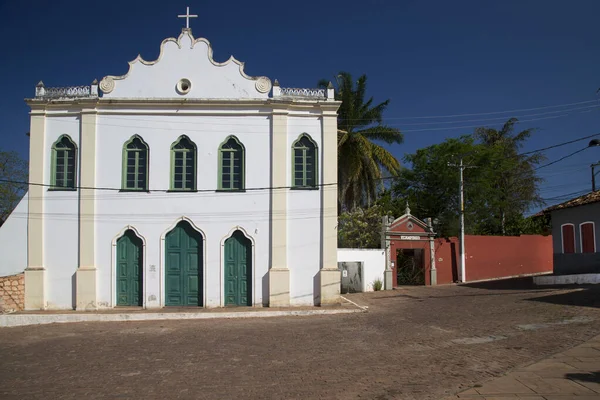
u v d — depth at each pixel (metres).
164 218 18.25
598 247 22.58
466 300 19.72
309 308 17.50
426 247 29.08
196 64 18.77
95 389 8.01
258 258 18.23
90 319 16.27
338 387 7.73
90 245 17.89
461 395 7.06
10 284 17.44
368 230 29.83
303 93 18.98
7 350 11.70
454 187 34.97
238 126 18.56
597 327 11.84
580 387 7.23
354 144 31.50
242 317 16.55
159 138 18.47
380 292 25.20
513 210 40.00
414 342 11.27
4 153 31.72
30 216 18.02
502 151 36.59
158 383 8.27
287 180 18.44
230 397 7.39
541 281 24.03
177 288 18.23
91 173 18.09
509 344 10.51
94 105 18.28
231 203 18.34
